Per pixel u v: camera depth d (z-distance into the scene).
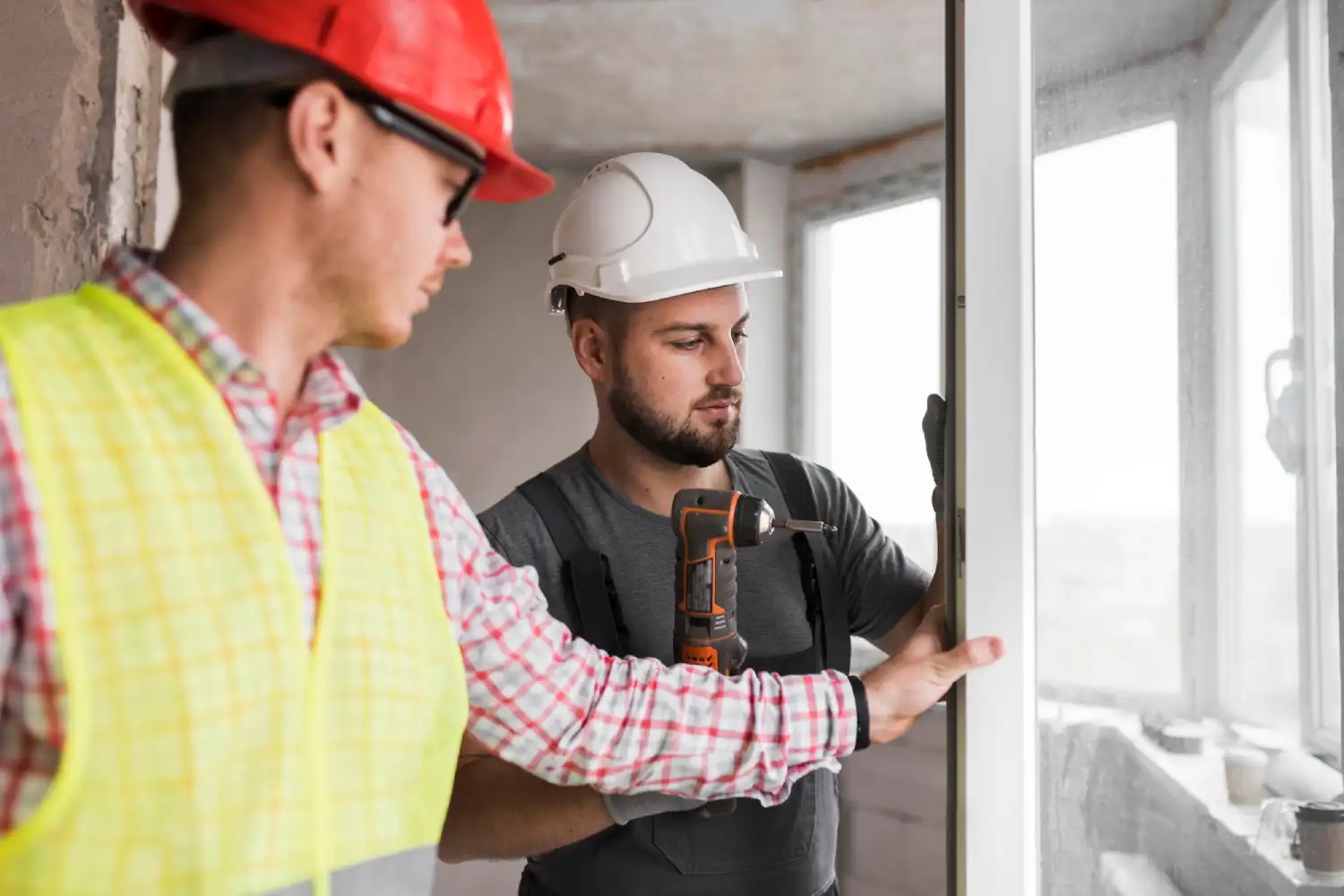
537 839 1.15
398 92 0.71
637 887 1.29
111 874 0.62
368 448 0.86
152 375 0.69
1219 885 1.00
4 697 0.60
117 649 0.62
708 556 1.24
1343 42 1.09
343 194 0.72
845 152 3.79
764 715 0.97
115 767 0.61
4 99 1.39
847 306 3.75
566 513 1.42
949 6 0.99
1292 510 1.08
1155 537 1.03
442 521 0.91
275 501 0.74
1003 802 0.93
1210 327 1.07
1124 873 0.98
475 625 0.93
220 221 0.72
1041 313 0.99
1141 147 1.05
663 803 1.12
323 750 0.72
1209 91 1.08
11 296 1.38
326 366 0.79
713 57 3.18
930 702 0.97
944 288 1.00
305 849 0.70
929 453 1.15
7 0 1.39
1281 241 1.10
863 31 3.00
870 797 3.11
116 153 1.42
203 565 0.66
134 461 0.65
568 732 0.94
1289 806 1.01
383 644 0.78
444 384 4.18
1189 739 1.01
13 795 0.61
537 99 3.50
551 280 1.55
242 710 0.67
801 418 3.78
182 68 0.73
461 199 0.81
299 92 0.70
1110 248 1.03
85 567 0.61
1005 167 0.95
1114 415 1.01
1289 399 1.09
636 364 1.41
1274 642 1.05
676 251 1.43
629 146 3.88
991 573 0.94
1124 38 1.05
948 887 0.98
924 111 3.49
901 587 1.49
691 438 1.40
